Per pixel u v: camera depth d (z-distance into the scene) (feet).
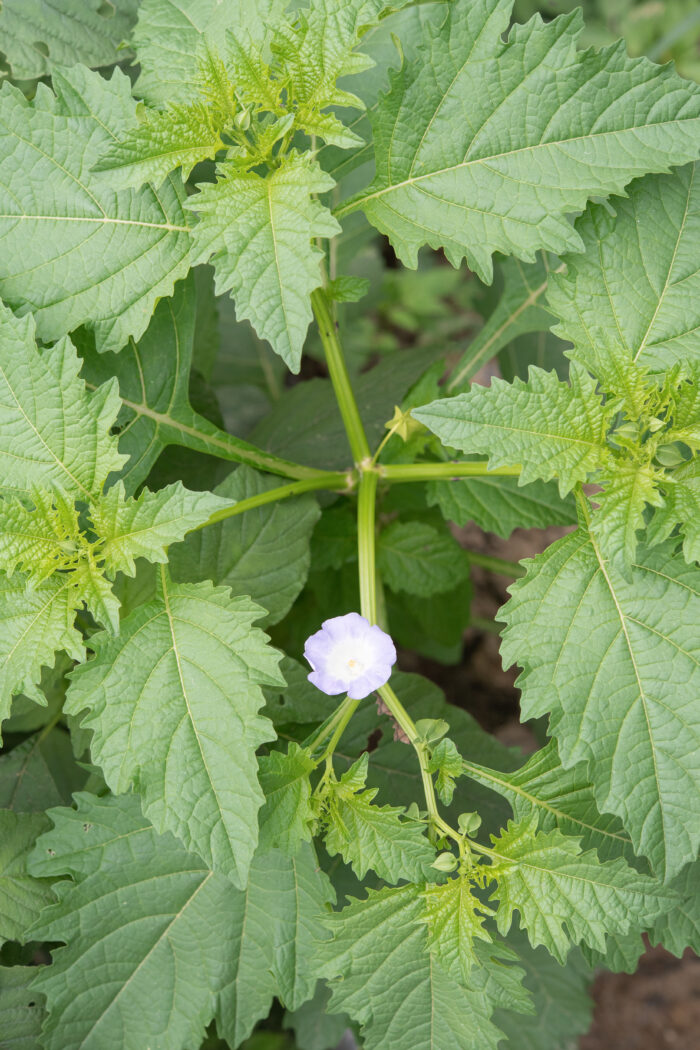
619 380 2.85
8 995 3.05
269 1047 3.72
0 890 3.05
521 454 2.83
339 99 2.87
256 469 3.18
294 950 2.99
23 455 2.88
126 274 2.97
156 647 2.85
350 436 3.13
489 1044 2.86
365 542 3.01
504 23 2.89
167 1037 2.98
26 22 3.23
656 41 4.99
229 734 2.80
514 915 3.43
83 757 3.35
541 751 2.89
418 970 2.87
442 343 3.74
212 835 2.77
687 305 2.93
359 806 2.82
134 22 3.33
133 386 3.11
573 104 2.90
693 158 2.88
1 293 2.96
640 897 2.80
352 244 3.78
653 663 2.84
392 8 2.86
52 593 2.85
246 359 4.38
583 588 2.86
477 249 2.91
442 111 2.92
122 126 2.96
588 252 2.93
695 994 4.60
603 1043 4.50
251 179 2.88
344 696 3.19
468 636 4.92
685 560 2.82
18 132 2.95
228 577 3.10
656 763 2.81
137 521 2.86
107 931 2.99
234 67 2.85
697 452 2.87
